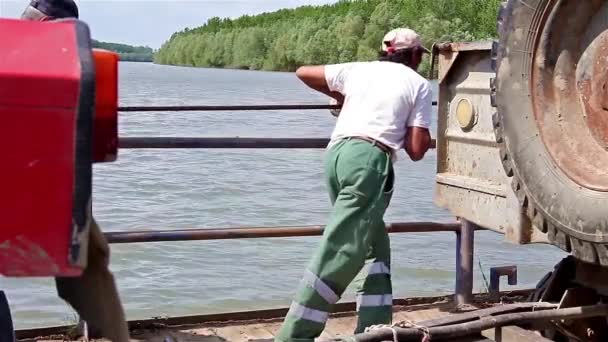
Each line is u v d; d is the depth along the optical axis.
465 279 5.97
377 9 64.94
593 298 4.45
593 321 4.46
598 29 4.01
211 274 9.94
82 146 1.83
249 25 137.00
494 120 4.44
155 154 20.64
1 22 1.96
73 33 1.97
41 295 8.79
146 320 5.28
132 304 8.88
